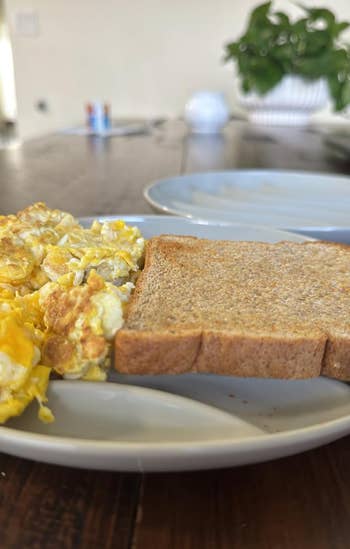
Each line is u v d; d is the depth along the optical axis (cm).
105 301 16
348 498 12
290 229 30
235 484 13
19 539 11
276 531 11
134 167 55
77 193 42
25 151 65
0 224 21
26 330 15
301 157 63
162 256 23
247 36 83
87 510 12
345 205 39
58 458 12
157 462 11
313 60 81
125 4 116
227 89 123
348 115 123
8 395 14
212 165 57
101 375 15
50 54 122
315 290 20
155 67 122
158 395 14
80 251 21
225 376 17
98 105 86
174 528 11
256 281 21
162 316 17
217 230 28
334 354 16
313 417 16
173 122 108
